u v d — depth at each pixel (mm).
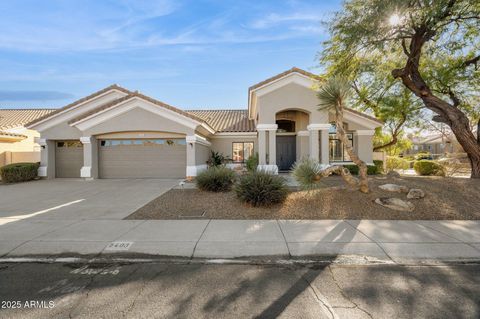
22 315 3053
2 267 4348
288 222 6770
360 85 16344
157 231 6082
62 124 16969
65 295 3500
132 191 11391
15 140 18969
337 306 3236
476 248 5047
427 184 9438
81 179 16203
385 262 4520
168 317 3031
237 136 20109
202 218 7156
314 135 15234
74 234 5867
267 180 8281
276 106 15328
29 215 7543
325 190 9055
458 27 11031
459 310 3146
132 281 3885
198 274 4109
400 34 10930
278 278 3973
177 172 16125
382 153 20062
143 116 15234
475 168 11125
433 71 13438
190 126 15164
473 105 14203
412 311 3129
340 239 5539
